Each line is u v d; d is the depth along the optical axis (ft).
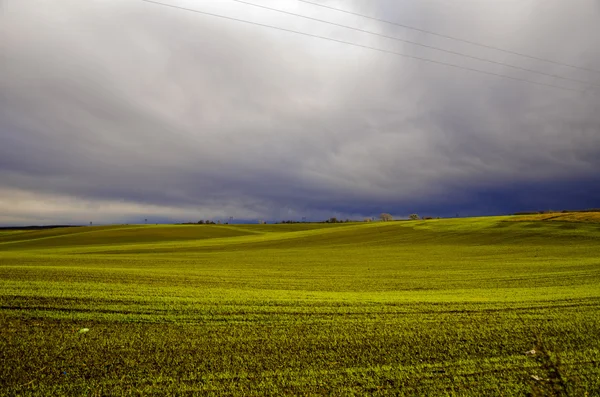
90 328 33.42
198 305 41.91
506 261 101.60
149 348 29.01
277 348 29.30
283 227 379.55
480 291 55.67
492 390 23.07
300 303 44.11
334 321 36.52
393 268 90.94
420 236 193.47
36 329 32.71
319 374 25.00
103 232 295.69
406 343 30.50
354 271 84.69
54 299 42.39
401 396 22.36
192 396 22.27
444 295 51.47
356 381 24.09
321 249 160.35
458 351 28.84
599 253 113.39
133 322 35.37
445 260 108.78
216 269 87.45
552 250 125.49
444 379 24.40
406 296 50.29
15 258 114.93
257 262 108.47
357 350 29.01
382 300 46.44
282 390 22.94
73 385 23.27
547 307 42.01
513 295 50.65
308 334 32.55
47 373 24.76
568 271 77.36
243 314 38.68
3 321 34.35
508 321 36.40
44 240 257.34
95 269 73.26
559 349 28.99
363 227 257.34
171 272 75.20
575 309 40.83
